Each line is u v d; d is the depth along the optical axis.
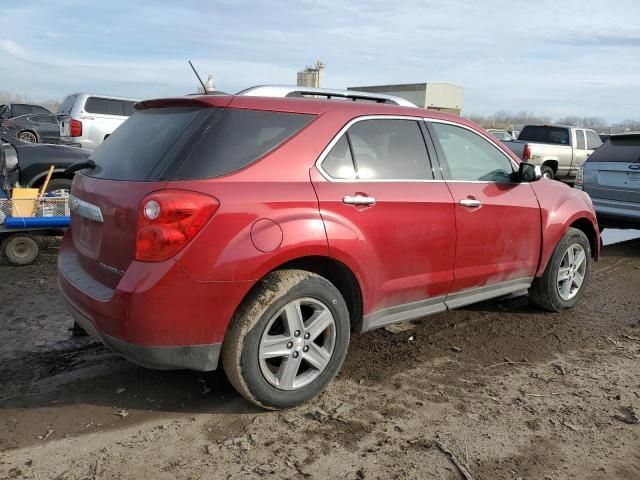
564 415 3.25
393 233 3.49
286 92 3.65
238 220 2.85
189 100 3.15
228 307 2.88
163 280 2.72
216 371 3.67
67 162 6.92
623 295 5.71
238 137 3.02
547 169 16.09
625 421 3.21
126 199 2.88
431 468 2.72
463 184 4.00
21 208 5.95
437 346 4.21
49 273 5.77
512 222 4.32
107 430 2.97
